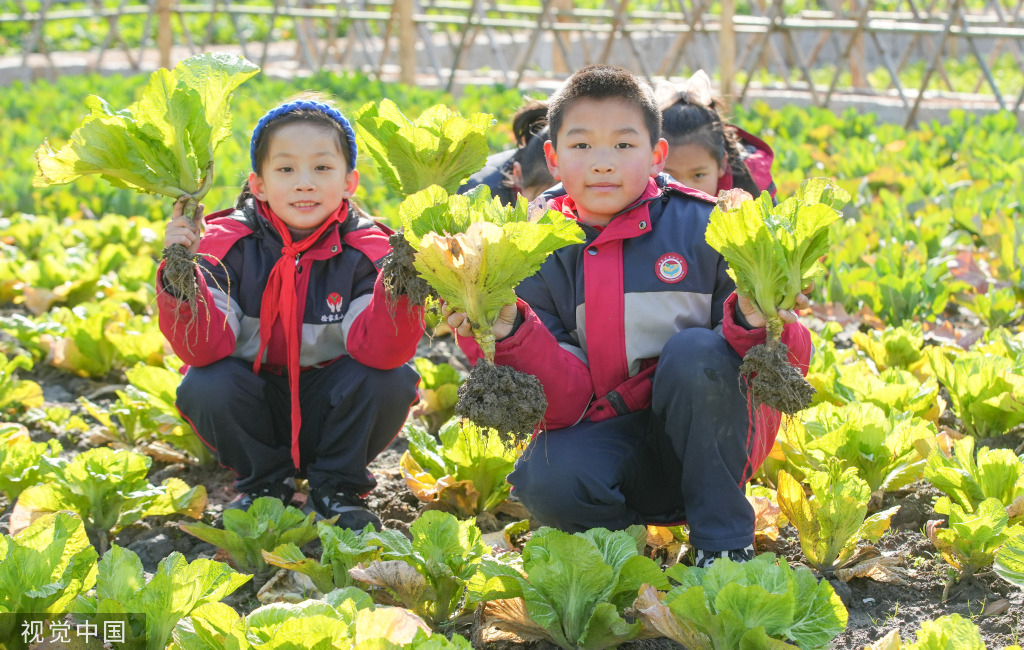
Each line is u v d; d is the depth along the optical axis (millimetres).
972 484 2822
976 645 2049
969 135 8766
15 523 2938
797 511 2721
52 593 2266
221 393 3020
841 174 7582
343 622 1982
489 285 2246
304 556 2711
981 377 3520
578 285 2783
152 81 2480
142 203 6879
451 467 3180
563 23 15164
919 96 10992
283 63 16984
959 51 20172
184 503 3025
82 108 10383
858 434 3062
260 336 3094
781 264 2207
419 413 3893
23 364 4383
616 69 2652
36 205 6969
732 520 2590
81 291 5398
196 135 2545
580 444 2682
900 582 2701
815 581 2242
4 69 14469
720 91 11359
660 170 2830
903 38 20234
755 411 2568
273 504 2836
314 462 3271
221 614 2096
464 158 2553
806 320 5000
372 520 3076
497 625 2402
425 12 16453
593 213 2748
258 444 3131
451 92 13797
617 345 2725
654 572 2311
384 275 2506
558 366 2602
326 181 2982
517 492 2770
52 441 3344
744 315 2434
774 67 19312
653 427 2758
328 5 16734
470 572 2455
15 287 5398
